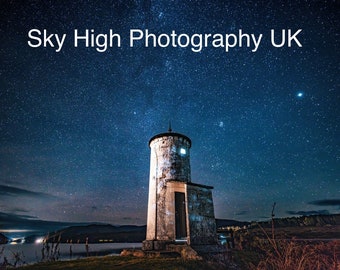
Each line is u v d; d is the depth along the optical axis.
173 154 14.42
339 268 4.27
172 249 10.72
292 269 4.52
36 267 7.77
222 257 9.82
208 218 11.70
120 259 9.30
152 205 13.55
